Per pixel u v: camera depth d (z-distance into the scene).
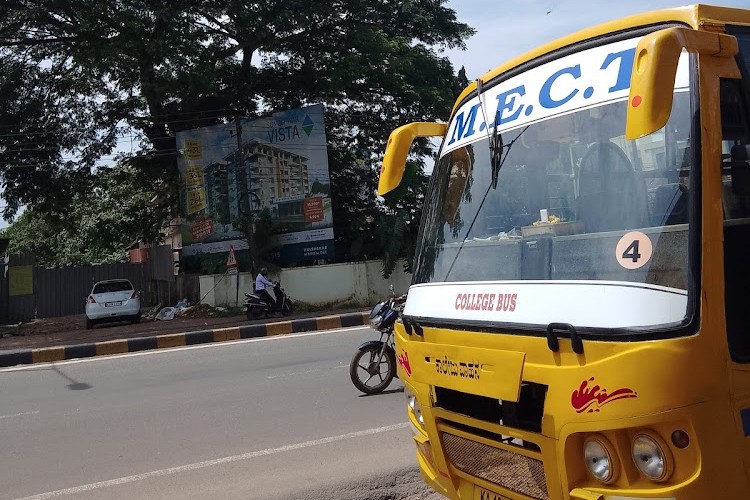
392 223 23.06
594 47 2.96
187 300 23.48
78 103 23.31
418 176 23.33
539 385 2.58
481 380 2.72
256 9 21.28
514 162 3.18
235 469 5.36
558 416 2.42
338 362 9.93
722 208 2.41
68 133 23.05
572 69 3.02
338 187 24.67
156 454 5.89
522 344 2.60
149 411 7.57
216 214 23.16
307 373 9.20
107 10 20.08
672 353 2.21
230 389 8.50
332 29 23.27
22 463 5.87
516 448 2.66
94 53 20.03
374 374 7.74
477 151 3.41
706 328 2.25
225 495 4.81
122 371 10.44
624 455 2.30
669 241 2.41
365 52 22.72
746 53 2.68
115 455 5.94
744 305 2.39
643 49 2.19
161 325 20.08
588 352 2.38
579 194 2.81
